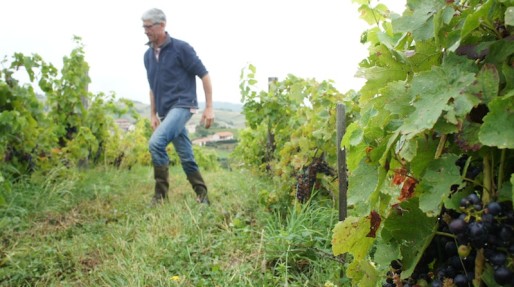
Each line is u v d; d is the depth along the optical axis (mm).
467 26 1421
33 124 6812
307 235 3664
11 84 6793
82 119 8773
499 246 1344
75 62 8578
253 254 3715
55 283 3691
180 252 4031
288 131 6977
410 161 1579
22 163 6922
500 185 1398
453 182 1419
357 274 1960
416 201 1589
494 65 1383
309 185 4805
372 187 1671
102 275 3650
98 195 6676
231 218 4809
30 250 4328
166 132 5777
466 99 1372
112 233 4688
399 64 1742
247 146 10211
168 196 6250
